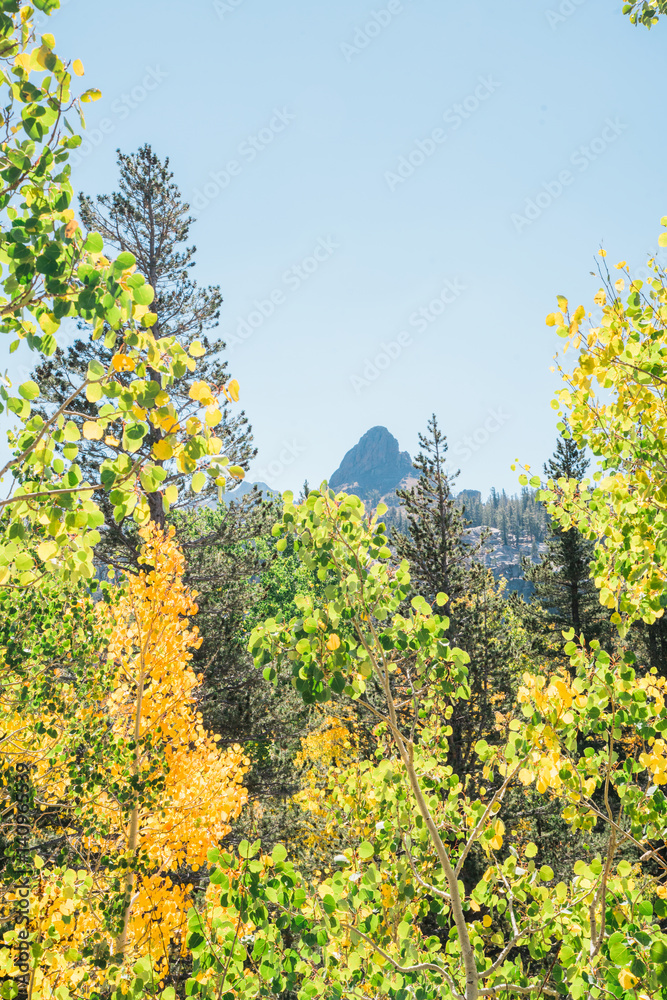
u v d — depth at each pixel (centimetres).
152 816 702
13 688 567
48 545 280
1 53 260
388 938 389
